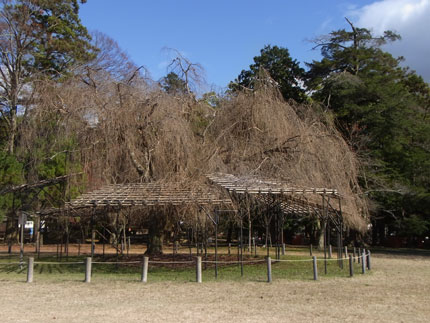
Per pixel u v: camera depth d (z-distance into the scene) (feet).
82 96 63.16
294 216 117.70
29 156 73.46
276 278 51.44
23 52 108.58
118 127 62.49
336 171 71.46
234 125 70.85
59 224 88.43
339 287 44.98
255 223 116.06
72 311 32.50
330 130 78.59
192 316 30.96
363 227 87.35
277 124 68.74
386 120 100.94
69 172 66.33
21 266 61.00
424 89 135.95
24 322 28.63
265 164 64.75
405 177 103.04
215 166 63.41
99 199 53.88
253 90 73.87
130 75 67.56
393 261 77.36
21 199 74.28
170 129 63.16
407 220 103.04
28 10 108.99
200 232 84.33
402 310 33.58
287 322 29.22
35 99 68.08
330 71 118.73
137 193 56.70
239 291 42.22
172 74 74.18
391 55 117.08
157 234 73.56
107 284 46.42
